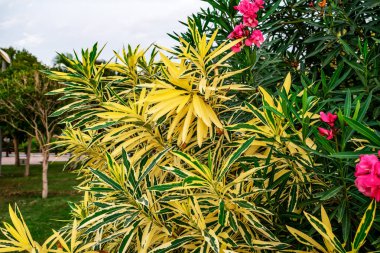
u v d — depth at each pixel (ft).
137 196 5.61
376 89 6.10
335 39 7.00
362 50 6.23
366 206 4.69
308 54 7.86
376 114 6.01
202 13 8.96
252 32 6.88
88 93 7.46
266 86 7.22
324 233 4.44
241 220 5.72
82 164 7.94
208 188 4.98
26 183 50.62
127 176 5.63
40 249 5.90
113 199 6.23
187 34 8.34
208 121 5.28
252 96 6.48
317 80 7.47
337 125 5.12
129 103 6.21
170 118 6.50
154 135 6.31
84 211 8.00
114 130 6.13
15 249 5.84
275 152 5.56
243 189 5.90
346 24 7.22
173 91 5.47
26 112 42.04
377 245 4.93
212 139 5.81
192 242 5.58
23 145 114.83
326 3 7.54
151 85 5.76
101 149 7.62
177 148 6.39
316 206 5.34
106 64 7.23
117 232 5.73
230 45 5.92
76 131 7.82
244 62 6.93
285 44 7.66
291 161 5.47
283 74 7.61
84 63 7.09
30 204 34.58
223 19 7.73
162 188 4.80
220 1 7.59
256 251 5.45
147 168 5.49
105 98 7.41
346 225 4.92
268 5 8.27
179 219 5.66
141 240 5.58
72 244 6.05
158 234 5.85
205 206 5.30
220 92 6.21
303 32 8.01
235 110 6.53
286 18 7.97
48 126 40.52
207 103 5.98
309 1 8.03
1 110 43.19
